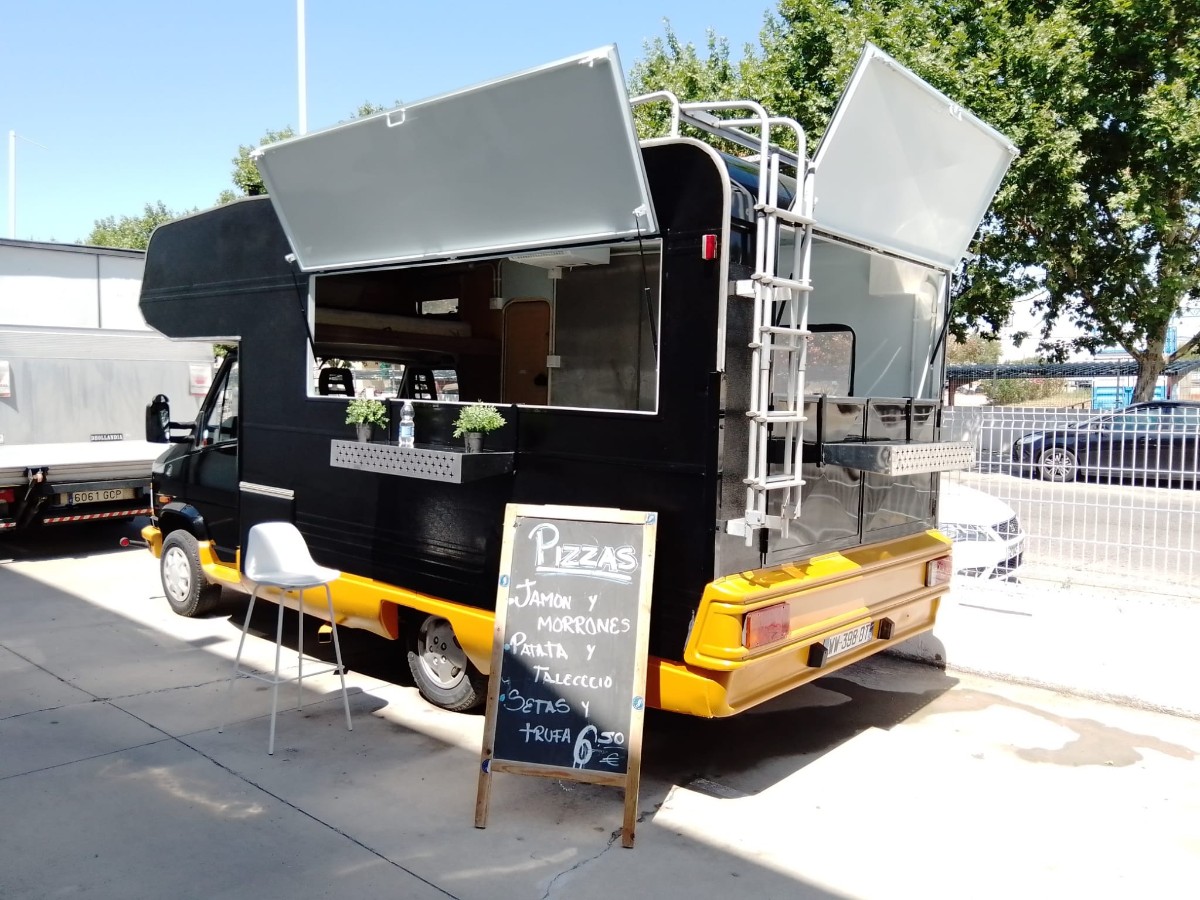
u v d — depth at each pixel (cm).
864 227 396
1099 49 1440
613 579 358
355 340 547
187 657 559
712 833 352
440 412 438
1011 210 1407
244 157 2080
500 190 390
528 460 402
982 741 452
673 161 352
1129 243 1583
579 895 304
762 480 345
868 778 407
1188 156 1388
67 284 1062
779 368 370
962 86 1276
